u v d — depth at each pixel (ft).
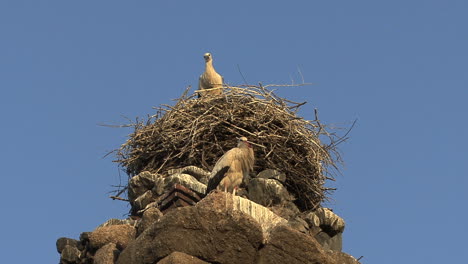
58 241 61.93
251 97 70.28
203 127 68.54
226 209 52.19
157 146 69.41
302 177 67.00
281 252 51.98
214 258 51.11
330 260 52.65
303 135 68.39
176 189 59.36
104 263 55.36
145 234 52.80
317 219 62.13
